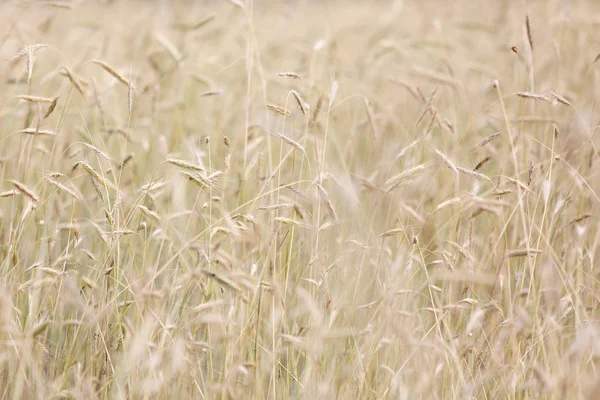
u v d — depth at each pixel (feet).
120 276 10.22
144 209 9.45
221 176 10.96
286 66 19.31
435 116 11.27
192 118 15.78
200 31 20.84
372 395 9.36
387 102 17.02
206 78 14.71
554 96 10.37
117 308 9.22
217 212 11.91
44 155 12.84
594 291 10.19
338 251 10.66
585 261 10.75
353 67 17.47
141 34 19.17
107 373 8.99
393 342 9.46
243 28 18.67
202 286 9.29
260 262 9.87
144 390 8.31
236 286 7.91
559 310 8.96
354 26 23.43
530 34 11.00
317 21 28.68
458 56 19.43
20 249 10.94
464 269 9.64
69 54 18.39
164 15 23.38
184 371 8.79
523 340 9.55
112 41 18.92
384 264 10.51
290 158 13.02
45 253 10.53
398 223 11.23
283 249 10.50
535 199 10.24
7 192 9.28
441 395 9.37
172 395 8.85
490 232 11.32
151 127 13.65
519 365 9.01
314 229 10.05
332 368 9.15
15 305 9.52
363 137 15.26
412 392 8.95
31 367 9.05
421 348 9.48
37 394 8.75
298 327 9.95
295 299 10.33
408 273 9.86
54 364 9.29
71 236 11.56
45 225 10.63
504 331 9.00
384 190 10.73
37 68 16.66
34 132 9.82
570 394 8.08
